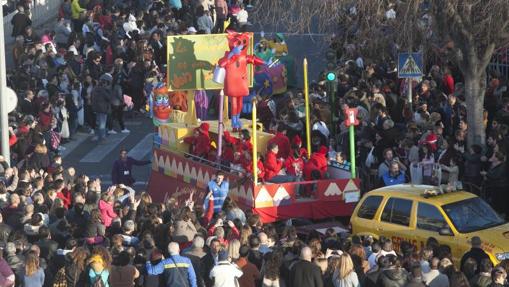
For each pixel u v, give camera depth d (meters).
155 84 65.88
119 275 35.28
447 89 64.88
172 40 54.91
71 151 68.94
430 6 52.31
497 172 50.06
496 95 62.28
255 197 48.03
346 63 69.50
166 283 35.47
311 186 49.09
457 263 42.03
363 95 61.59
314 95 65.25
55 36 87.69
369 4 55.41
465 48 52.44
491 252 41.22
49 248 38.59
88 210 44.31
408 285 34.50
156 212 43.53
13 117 64.75
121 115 72.88
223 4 89.12
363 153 56.78
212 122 57.34
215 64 54.91
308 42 84.44
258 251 37.84
